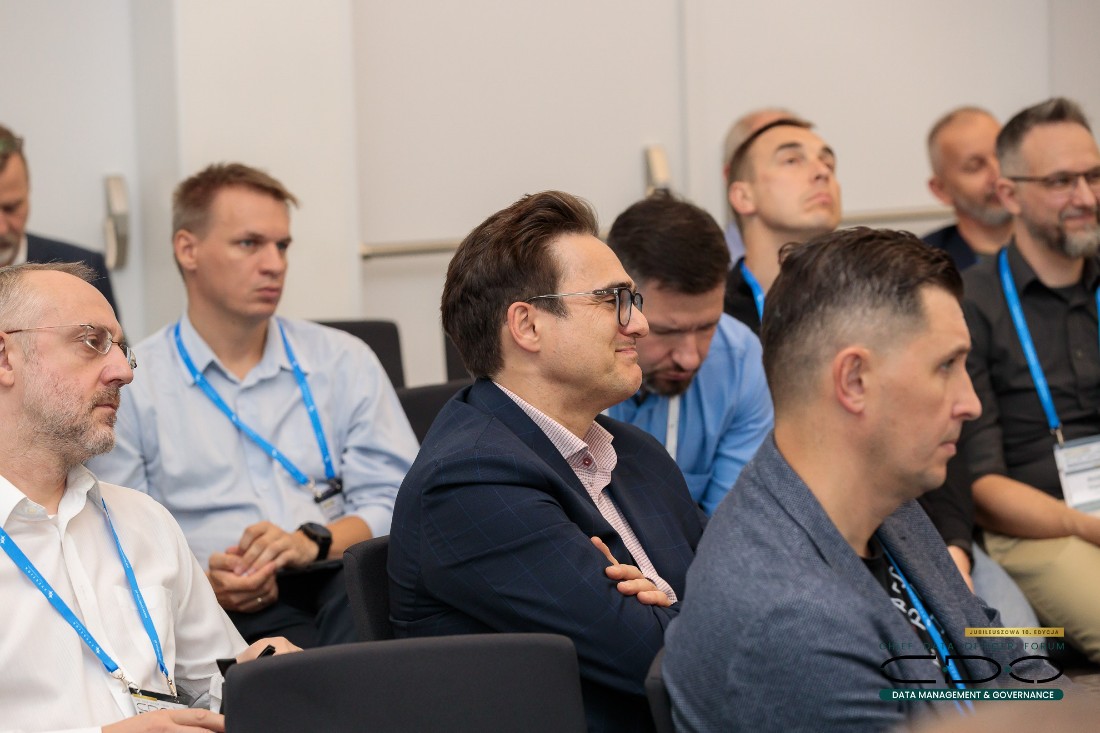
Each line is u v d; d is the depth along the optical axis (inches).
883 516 63.4
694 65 210.7
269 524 115.0
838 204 148.1
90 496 84.7
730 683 56.2
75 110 176.4
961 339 60.2
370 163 190.5
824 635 55.0
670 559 82.5
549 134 203.2
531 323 80.5
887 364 59.8
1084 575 122.0
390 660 61.0
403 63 192.1
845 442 61.0
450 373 149.4
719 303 104.0
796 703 55.0
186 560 89.4
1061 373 135.7
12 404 79.4
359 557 79.8
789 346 61.8
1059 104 137.0
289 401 129.0
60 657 77.5
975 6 229.6
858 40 222.5
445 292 84.4
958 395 60.7
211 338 127.1
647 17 208.2
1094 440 132.5
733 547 59.4
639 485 86.1
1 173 140.7
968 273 140.3
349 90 178.2
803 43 218.8
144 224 179.3
